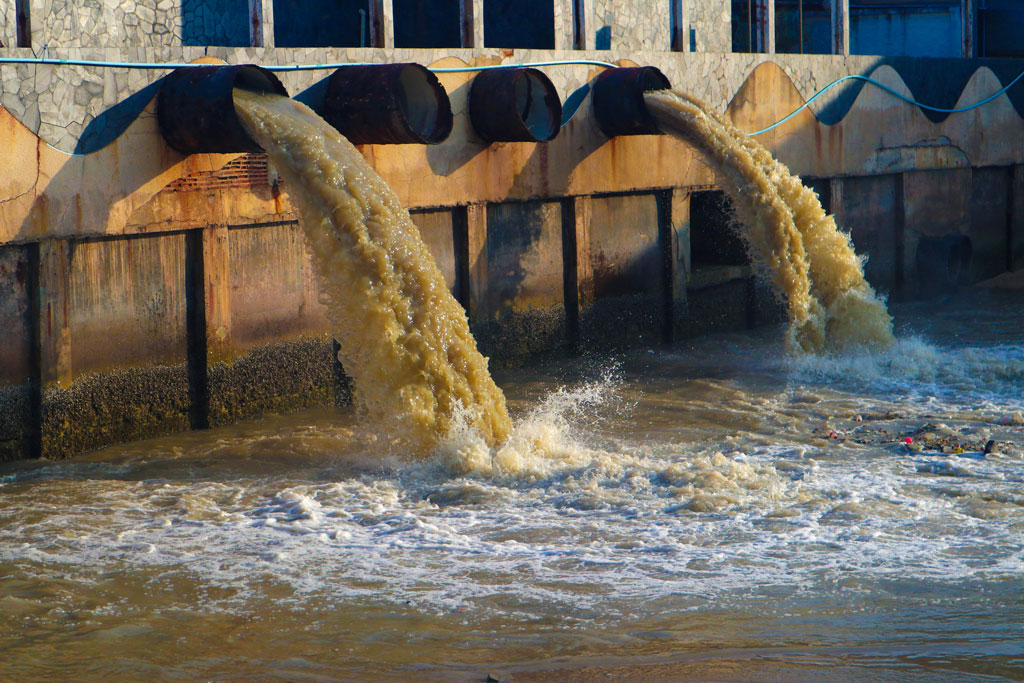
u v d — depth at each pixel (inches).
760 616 369.1
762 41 1024.9
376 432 585.6
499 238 816.9
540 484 539.2
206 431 659.4
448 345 594.6
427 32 991.6
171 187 637.3
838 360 834.2
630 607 382.9
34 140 575.2
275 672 330.0
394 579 418.3
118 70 609.0
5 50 560.4
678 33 981.8
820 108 1063.0
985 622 355.3
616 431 650.8
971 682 285.0
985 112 1270.9
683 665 310.0
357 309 582.2
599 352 896.9
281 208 695.1
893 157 1146.7
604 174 885.8
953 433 633.0
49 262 586.6
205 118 611.2
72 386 603.2
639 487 529.7
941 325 1002.1
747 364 850.8
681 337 960.3
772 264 847.1
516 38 943.7
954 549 437.1
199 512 501.0
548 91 789.9
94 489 538.9
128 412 631.2
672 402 727.7
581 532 470.0
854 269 864.3
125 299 626.5
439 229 777.6
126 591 409.7
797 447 605.9
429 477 555.5
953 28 1378.0
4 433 579.5
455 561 436.8
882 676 291.1
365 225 593.9
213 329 663.1
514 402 731.4
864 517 478.9
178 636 366.9
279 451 609.3
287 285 707.4
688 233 964.6
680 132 853.8
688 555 437.7
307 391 723.4
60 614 388.2
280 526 482.3
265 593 406.3
